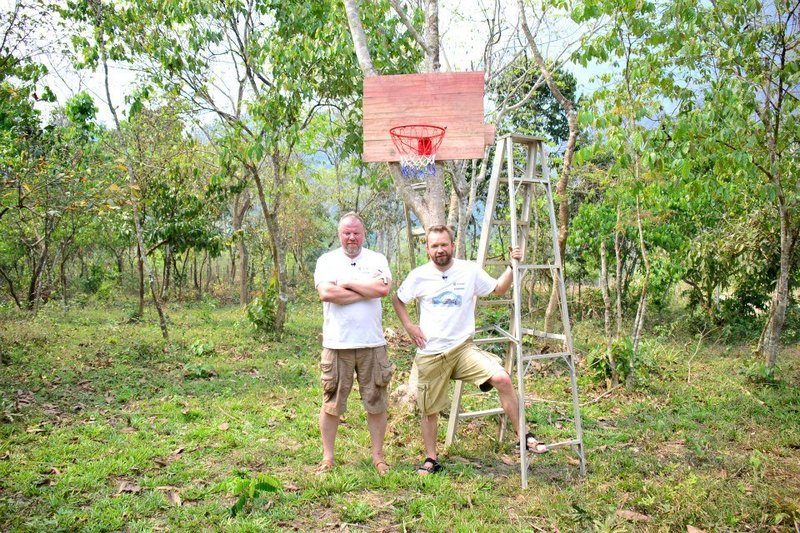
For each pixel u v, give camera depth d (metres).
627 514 4.02
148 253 16.84
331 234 30.66
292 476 4.60
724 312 13.02
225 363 9.02
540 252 15.23
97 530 3.69
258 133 10.89
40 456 4.82
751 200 11.27
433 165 5.95
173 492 4.24
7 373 7.64
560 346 9.52
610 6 6.86
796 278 12.17
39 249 18.19
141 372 8.06
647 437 5.75
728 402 7.07
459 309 4.77
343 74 9.66
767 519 3.94
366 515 3.98
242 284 18.66
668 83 7.71
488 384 4.70
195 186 16.73
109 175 11.84
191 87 10.94
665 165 7.38
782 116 7.92
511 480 4.62
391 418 6.12
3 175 9.56
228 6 10.55
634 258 15.69
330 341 4.72
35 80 9.34
